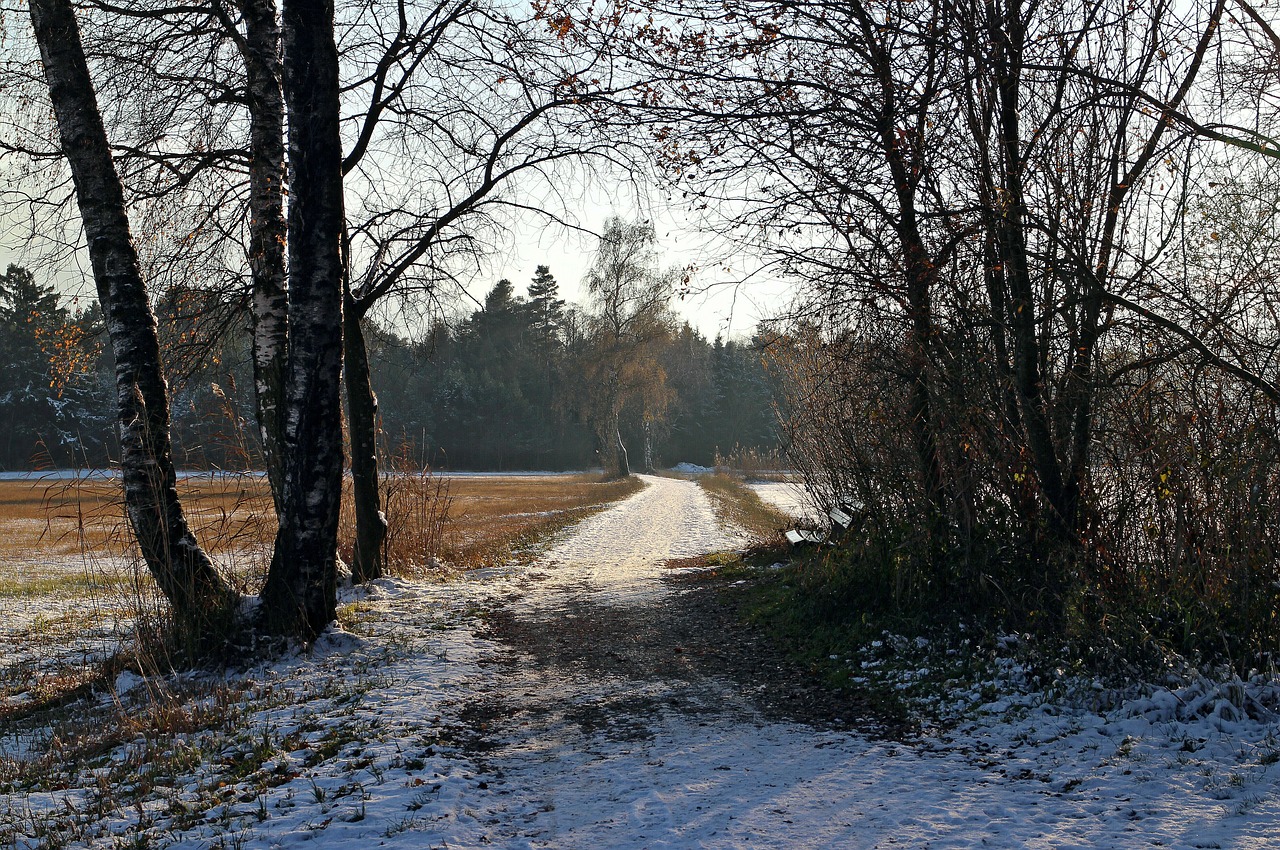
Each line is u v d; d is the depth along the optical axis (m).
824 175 7.80
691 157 8.08
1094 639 6.21
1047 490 7.06
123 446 8.57
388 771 5.15
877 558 8.64
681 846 3.99
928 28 6.83
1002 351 7.26
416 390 79.38
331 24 8.80
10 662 9.71
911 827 4.04
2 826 4.51
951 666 6.84
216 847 4.09
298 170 8.70
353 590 12.22
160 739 6.04
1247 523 5.85
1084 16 6.48
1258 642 6.04
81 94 8.46
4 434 53.66
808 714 6.32
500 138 11.23
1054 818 4.02
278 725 6.26
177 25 9.54
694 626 9.62
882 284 7.74
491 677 7.65
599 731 6.07
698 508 31.80
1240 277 6.13
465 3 10.29
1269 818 3.77
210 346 10.95
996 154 6.91
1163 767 4.56
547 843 4.12
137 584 8.92
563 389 60.47
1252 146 5.61
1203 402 6.27
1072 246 6.56
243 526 11.08
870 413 8.61
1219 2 6.02
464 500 40.78
